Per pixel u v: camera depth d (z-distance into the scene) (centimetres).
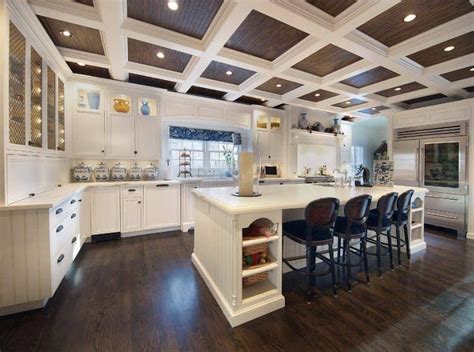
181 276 239
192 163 486
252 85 376
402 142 475
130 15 220
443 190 411
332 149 636
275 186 320
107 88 366
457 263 275
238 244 169
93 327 163
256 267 181
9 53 179
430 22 226
